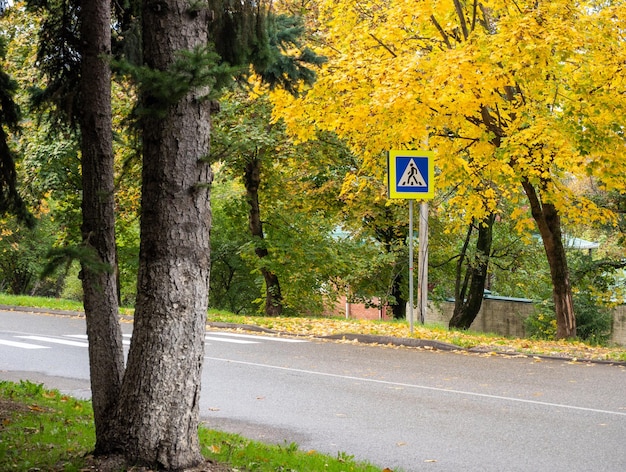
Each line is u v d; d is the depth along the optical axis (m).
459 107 15.21
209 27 7.79
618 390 10.80
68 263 5.30
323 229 31.17
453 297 39.12
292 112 16.45
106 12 7.01
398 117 15.83
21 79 20.62
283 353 14.53
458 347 15.07
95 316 6.55
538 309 29.00
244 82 8.61
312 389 10.96
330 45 17.69
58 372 12.56
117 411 5.87
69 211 30.30
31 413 8.29
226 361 13.52
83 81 6.94
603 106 14.89
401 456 7.53
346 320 21.08
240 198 28.83
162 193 5.81
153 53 5.88
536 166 16.03
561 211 17.33
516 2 15.92
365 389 10.94
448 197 26.44
